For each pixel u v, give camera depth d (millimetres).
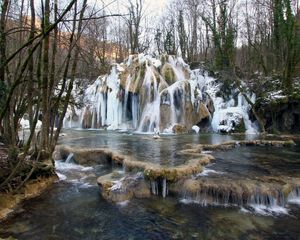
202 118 19219
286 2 20062
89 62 6438
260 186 6480
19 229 5246
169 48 33469
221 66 24250
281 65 23078
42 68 7543
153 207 6277
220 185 6555
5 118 7277
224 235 5039
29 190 6902
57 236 5023
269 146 12562
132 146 11852
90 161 10000
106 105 22281
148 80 20609
